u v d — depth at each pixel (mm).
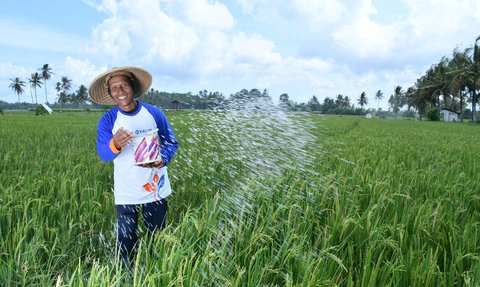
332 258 2820
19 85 108438
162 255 2682
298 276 2602
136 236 3348
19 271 2756
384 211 3799
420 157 8211
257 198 3746
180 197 4426
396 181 5262
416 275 2650
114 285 2223
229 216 3400
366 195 4457
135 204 3221
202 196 4406
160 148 3369
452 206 4254
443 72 62625
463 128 31516
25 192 4227
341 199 3887
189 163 5367
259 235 2887
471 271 2723
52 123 23438
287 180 4207
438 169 6570
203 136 4629
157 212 3320
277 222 3332
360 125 28641
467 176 5980
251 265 2588
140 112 3227
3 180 5176
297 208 3684
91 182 5023
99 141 3197
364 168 5793
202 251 2828
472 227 3525
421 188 5160
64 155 7574
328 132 15148
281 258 2807
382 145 10961
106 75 3123
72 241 3248
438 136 18062
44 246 2938
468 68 51562
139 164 3094
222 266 2578
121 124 3184
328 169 5867
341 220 3363
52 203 4059
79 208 3846
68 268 3006
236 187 4145
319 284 2434
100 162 6629
